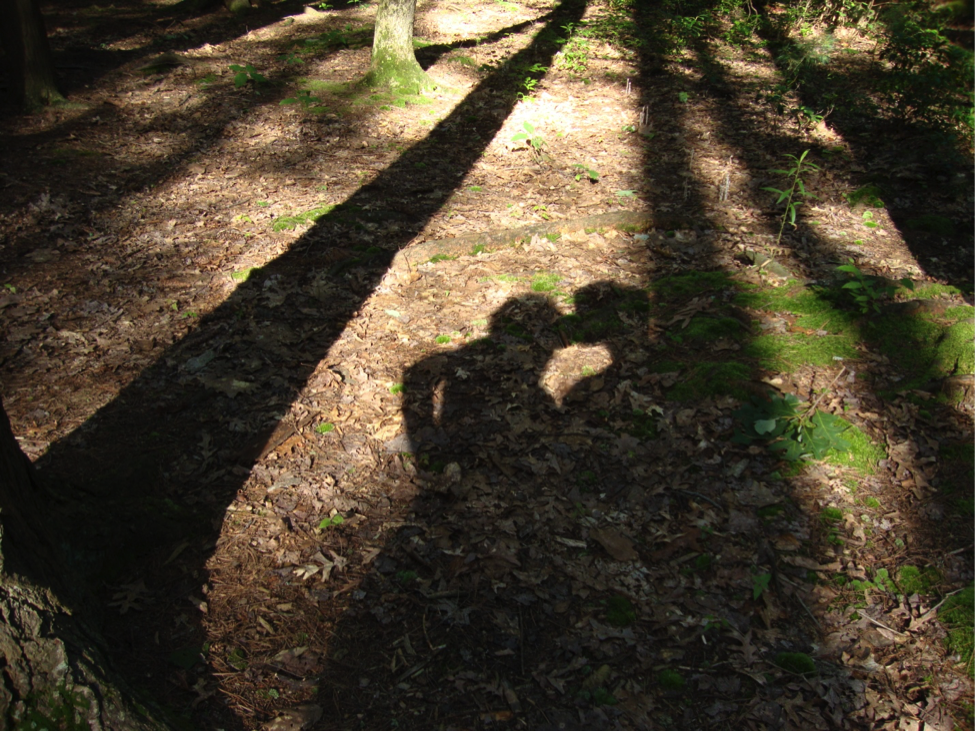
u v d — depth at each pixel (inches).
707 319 187.6
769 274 212.7
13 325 186.1
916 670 107.9
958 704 102.8
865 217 253.6
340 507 135.8
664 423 155.6
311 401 162.1
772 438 149.6
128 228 237.9
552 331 188.7
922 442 147.4
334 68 425.7
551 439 152.3
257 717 100.7
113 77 397.7
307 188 272.4
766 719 101.9
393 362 175.9
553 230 237.8
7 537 88.0
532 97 383.6
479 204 263.1
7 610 83.0
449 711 102.7
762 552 127.0
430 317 194.7
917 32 336.2
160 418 155.9
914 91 312.3
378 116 349.1
